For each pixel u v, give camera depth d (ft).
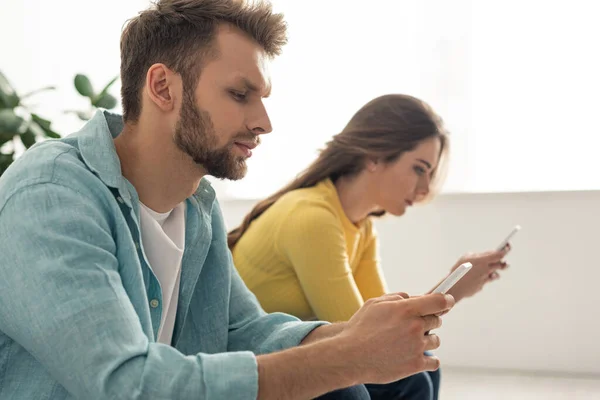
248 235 6.55
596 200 10.34
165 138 3.93
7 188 3.49
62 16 11.42
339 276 6.15
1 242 3.36
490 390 9.61
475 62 10.57
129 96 4.00
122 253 3.65
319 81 11.02
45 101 11.35
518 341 10.63
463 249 10.71
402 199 6.75
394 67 10.79
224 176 3.97
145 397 3.10
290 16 11.03
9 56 11.34
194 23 3.85
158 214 4.12
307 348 3.39
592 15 10.20
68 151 3.72
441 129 6.73
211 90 3.83
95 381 3.10
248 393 3.18
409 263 10.86
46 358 3.21
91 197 3.57
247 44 3.89
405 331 3.46
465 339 10.80
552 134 10.41
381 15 10.81
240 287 4.73
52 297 3.19
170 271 4.16
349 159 6.65
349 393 4.28
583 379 10.12
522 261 10.58
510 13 10.44
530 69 10.43
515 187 10.54
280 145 11.19
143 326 3.68
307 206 6.28
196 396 3.14
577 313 10.43
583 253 10.41
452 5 10.59
